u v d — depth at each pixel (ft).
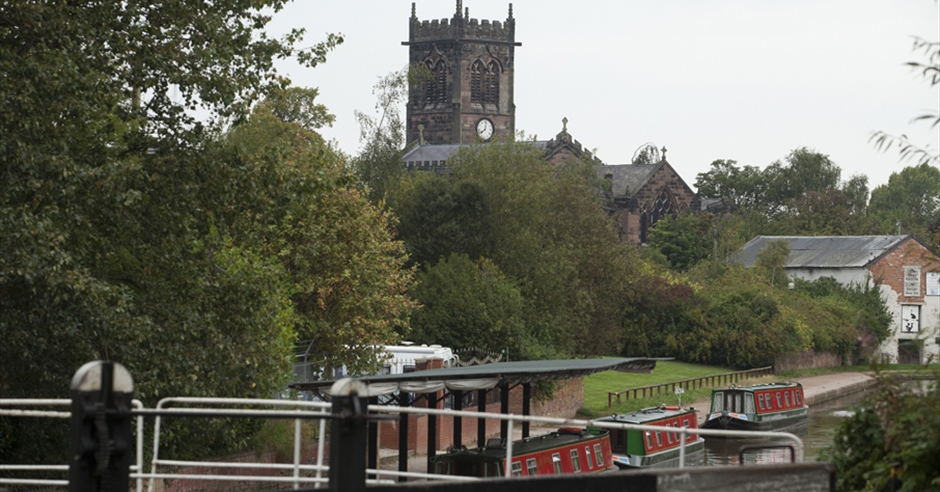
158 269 91.30
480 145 269.64
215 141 92.73
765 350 310.65
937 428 32.22
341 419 26.66
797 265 400.47
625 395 237.04
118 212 85.92
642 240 491.72
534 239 242.99
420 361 152.87
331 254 149.79
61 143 81.82
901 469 32.81
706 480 28.40
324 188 94.43
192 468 98.02
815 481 29.22
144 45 85.97
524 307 229.86
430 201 239.50
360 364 151.33
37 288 75.41
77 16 83.76
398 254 230.48
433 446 98.68
